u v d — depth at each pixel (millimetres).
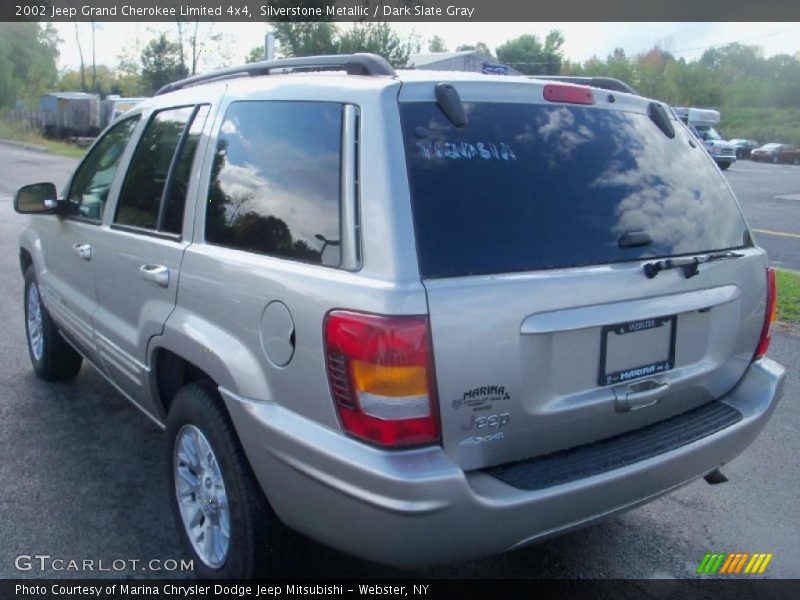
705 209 3379
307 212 2811
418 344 2424
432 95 2781
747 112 74250
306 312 2633
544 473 2678
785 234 14289
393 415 2434
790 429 5105
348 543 2611
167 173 3662
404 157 2623
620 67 74688
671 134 3484
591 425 2871
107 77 60406
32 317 5672
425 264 2521
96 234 4191
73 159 31891
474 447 2590
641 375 2961
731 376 3410
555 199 2889
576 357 2764
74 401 5289
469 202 2684
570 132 3076
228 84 3529
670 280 3006
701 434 3068
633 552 3693
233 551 3047
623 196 3088
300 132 2951
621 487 2768
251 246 3020
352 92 2795
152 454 4531
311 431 2621
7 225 13445
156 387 3682
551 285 2684
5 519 3801
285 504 2793
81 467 4352
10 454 4484
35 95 58281
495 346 2555
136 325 3771
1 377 5727
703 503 4164
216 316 3092
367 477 2443
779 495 4250
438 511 2426
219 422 3062
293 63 3340
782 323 7676
